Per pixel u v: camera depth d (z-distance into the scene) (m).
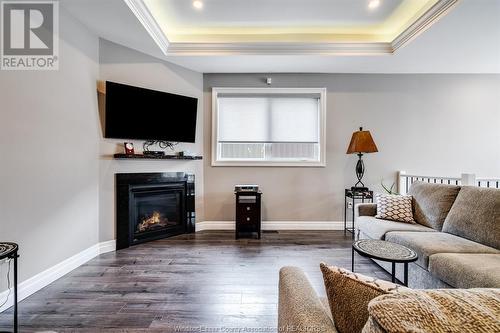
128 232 3.28
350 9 2.96
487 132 4.23
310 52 3.48
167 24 3.29
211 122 4.21
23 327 1.72
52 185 2.40
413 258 1.69
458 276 1.65
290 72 4.16
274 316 1.86
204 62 3.74
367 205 3.17
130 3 2.51
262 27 3.37
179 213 3.91
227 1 2.81
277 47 3.45
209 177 4.22
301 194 4.23
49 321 1.79
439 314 0.47
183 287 2.26
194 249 3.22
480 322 0.46
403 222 2.81
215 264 2.75
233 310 1.93
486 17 2.54
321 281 2.38
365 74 4.20
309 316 0.76
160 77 3.62
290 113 4.27
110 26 2.82
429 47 3.22
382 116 4.21
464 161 4.23
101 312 1.89
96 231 3.00
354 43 3.41
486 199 2.18
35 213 2.22
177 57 3.55
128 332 1.68
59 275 2.44
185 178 3.89
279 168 4.23
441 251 1.94
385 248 1.86
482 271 1.56
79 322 1.78
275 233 3.98
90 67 2.92
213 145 4.19
